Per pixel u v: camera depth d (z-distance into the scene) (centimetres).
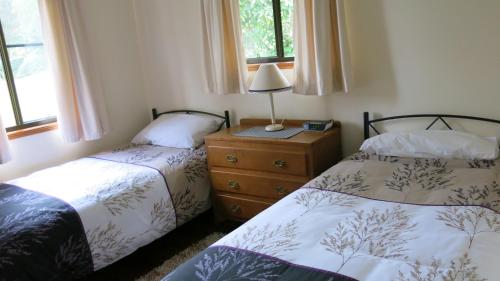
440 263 132
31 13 319
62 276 218
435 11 239
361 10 262
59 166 309
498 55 226
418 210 173
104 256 239
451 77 243
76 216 228
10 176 307
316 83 276
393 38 255
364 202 188
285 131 288
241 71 309
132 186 262
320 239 158
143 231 260
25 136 313
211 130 339
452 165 213
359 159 242
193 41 351
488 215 159
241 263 146
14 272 197
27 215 221
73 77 325
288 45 306
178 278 143
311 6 266
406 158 231
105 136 366
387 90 266
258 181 282
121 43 373
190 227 319
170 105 384
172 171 287
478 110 239
